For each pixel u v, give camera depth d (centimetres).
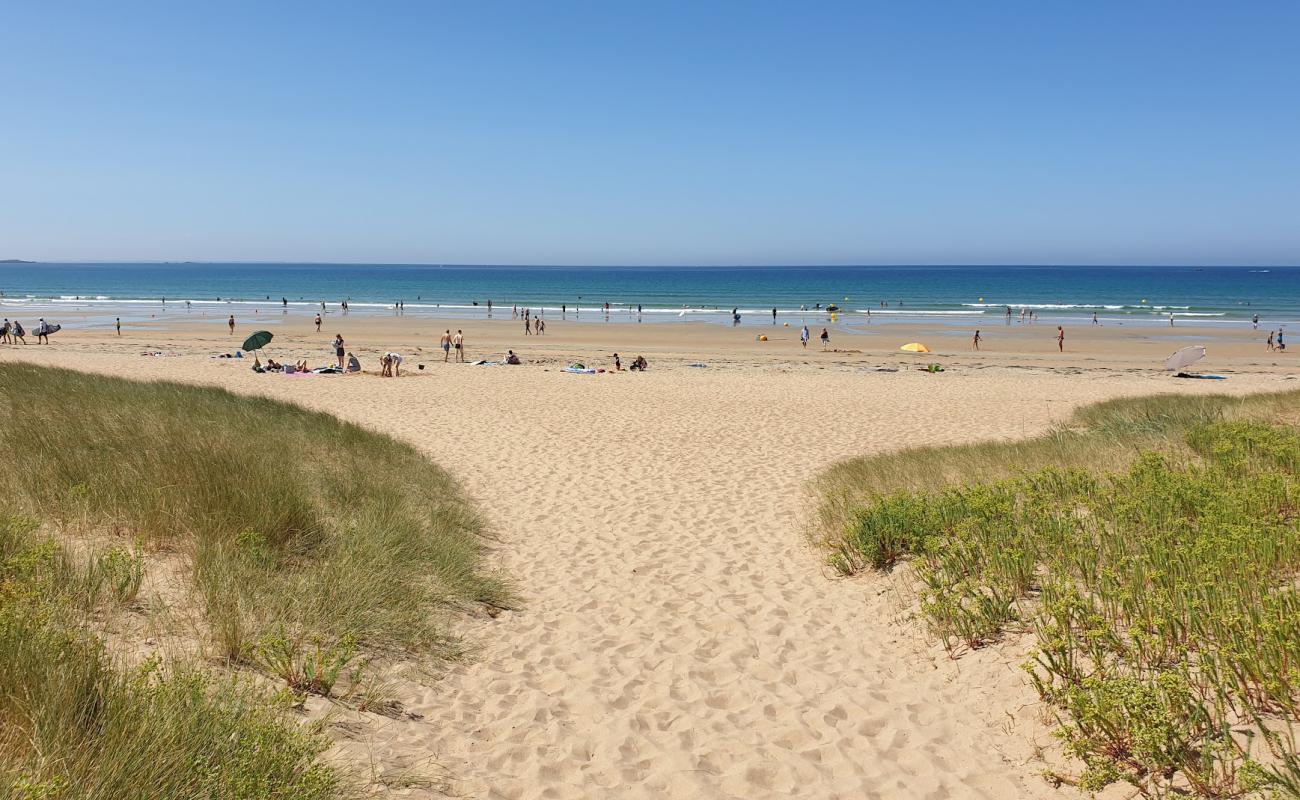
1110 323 6319
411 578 690
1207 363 3781
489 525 977
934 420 1834
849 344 4831
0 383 1366
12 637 390
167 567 611
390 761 423
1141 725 383
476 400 2091
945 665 550
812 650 609
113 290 13212
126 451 891
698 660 597
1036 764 421
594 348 4500
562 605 719
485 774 432
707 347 4625
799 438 1605
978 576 662
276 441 1122
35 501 700
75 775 308
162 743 342
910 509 811
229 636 498
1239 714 408
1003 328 5903
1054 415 1908
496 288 14362
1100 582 589
